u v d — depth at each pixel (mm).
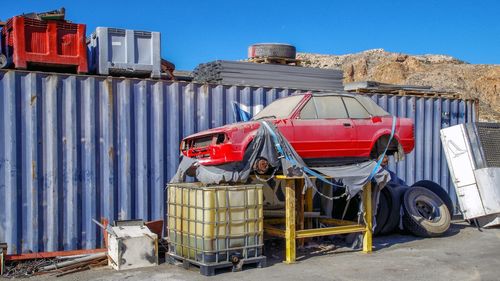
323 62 61531
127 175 9500
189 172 9180
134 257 8234
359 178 8906
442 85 51000
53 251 8852
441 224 10734
